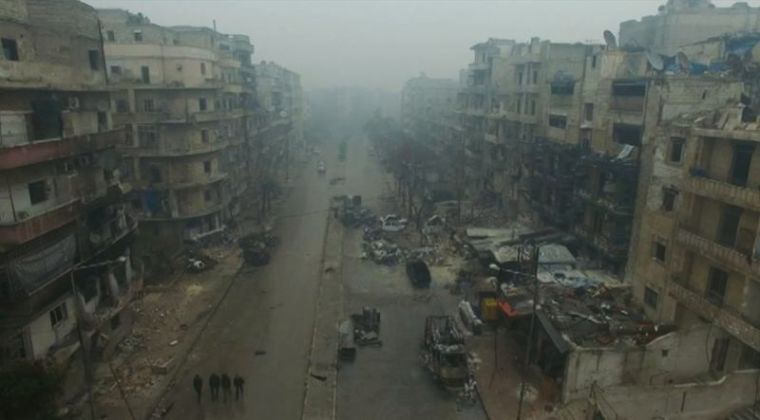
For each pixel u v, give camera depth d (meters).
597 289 32.62
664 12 50.78
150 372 28.08
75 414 23.92
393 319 35.56
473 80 73.00
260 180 67.50
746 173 23.66
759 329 21.55
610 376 25.00
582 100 40.72
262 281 42.06
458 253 48.16
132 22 50.81
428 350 30.30
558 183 43.03
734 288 23.88
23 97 22.56
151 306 36.25
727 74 30.97
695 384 22.41
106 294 28.19
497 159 61.88
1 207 21.09
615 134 35.78
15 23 22.12
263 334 33.16
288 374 28.66
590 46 49.88
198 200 48.94
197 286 40.12
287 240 53.16
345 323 33.53
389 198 71.38
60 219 23.38
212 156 49.75
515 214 56.12
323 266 45.56
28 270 21.17
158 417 24.64
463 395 26.53
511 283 36.50
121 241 29.42
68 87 24.97
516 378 27.95
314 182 84.56
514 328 32.06
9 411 19.38
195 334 32.50
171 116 45.19
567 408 24.83
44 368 20.84
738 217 23.72
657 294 29.36
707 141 25.61
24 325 21.50
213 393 26.50
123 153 45.12
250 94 66.25
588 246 39.03
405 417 25.05
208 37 55.78
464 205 64.50
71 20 25.83
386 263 46.41
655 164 29.36
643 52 37.03
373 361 30.09
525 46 58.41
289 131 100.00
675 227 27.52
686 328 24.92
